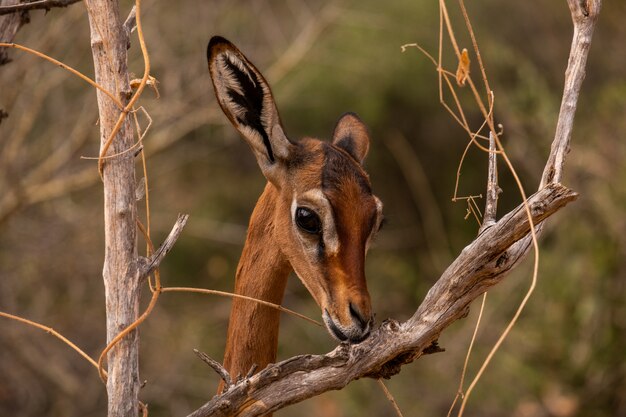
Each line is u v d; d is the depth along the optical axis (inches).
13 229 567.8
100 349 576.7
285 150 264.7
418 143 793.6
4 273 554.6
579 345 528.1
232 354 275.1
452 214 777.6
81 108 628.1
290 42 740.7
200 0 657.6
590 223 546.6
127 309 201.6
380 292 697.6
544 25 848.3
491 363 547.2
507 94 668.7
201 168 773.9
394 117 788.6
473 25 793.6
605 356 518.6
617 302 519.5
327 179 256.1
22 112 571.2
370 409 562.6
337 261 251.0
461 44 771.4
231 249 717.3
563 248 556.1
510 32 843.4
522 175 750.5
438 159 792.9
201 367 590.6
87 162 606.2
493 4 840.9
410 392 566.6
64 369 557.0
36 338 550.9
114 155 207.0
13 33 271.4
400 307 698.2
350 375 202.4
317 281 254.7
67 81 631.8
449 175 784.9
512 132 629.0
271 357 275.1
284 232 264.4
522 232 192.9
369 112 764.0
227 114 257.4
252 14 737.6
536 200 189.8
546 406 522.9
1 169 548.7
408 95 781.9
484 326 565.3
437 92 776.3
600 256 528.7
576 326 532.4
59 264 578.6
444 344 588.4
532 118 615.2
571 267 539.8
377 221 259.8
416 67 775.7
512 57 685.9
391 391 566.9
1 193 555.8
